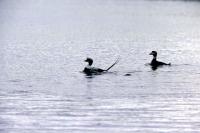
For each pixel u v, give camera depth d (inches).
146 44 2180.1
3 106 1180.5
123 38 2405.3
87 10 4379.9
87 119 1095.0
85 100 1226.6
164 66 1622.8
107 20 3484.3
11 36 2452.0
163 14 4047.7
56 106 1181.7
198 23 3329.2
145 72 1528.1
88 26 3051.2
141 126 1055.0
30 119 1093.8
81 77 1451.8
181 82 1409.9
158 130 1034.1
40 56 1807.3
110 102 1211.9
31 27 2945.4
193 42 2282.2
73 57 1786.4
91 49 1993.1
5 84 1371.8
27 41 2252.7
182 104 1203.9
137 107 1176.8
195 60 1750.7
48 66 1610.5
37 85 1362.0
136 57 1798.7
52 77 1451.8
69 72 1518.2
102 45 2124.8
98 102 1211.2
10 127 1047.0
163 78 1451.8
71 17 3678.6
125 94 1280.8
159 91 1312.7
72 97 1251.2
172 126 1056.2
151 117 1109.7
